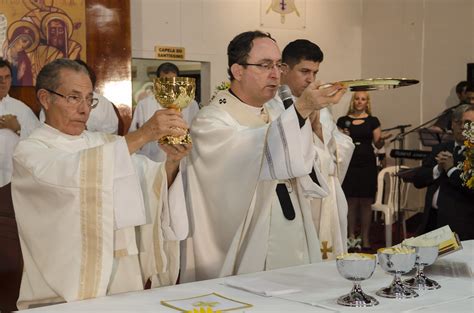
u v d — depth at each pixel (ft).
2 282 8.51
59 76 7.57
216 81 28.45
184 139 7.16
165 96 6.82
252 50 8.79
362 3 33.22
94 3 20.45
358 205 24.64
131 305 6.21
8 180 17.39
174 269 8.31
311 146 7.86
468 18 28.76
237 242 8.70
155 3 26.71
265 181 8.77
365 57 33.19
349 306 5.96
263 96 8.95
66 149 7.65
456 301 6.17
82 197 6.89
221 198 8.72
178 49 27.37
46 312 6.01
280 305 6.08
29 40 19.61
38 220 7.17
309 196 8.95
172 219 7.84
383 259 6.35
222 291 6.72
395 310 5.82
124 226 7.02
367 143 24.80
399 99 31.73
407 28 31.24
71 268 6.95
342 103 32.32
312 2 31.50
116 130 17.85
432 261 6.75
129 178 7.00
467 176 11.53
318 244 9.13
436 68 30.12
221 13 28.43
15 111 18.12
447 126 25.48
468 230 14.56
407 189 28.53
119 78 20.93
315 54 9.88
